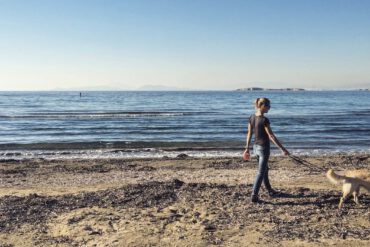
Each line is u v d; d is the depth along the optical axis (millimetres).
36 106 73625
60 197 8508
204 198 8148
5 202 8148
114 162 16031
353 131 29312
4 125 34281
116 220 7004
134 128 31656
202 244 5938
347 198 8070
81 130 30359
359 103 93125
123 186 9312
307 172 13031
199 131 29406
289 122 37469
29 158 17688
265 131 7676
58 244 6090
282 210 7367
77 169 14297
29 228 6766
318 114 50562
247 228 6527
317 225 6637
